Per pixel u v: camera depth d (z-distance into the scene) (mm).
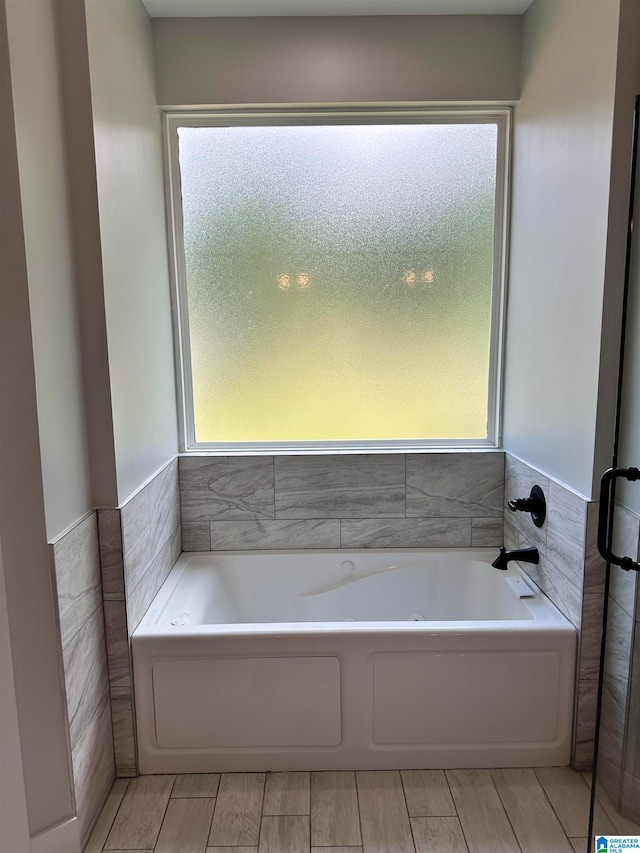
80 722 1555
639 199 1418
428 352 2457
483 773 1821
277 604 2436
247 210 2379
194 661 1787
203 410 2479
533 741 1834
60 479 1473
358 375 2467
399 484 2445
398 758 1833
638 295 1451
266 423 2486
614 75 1530
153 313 2111
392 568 2436
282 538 2475
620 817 1565
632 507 1510
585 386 1716
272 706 1809
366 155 2357
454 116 2324
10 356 1331
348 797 1725
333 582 2453
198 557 2436
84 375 1631
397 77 2213
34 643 1428
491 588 2264
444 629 1782
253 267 2408
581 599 1748
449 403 2486
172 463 2332
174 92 2207
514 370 2318
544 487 2008
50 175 1446
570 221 1806
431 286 2426
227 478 2434
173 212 2336
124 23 1849
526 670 1798
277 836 1590
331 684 1798
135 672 1785
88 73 1535
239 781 1800
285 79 2207
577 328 1764
